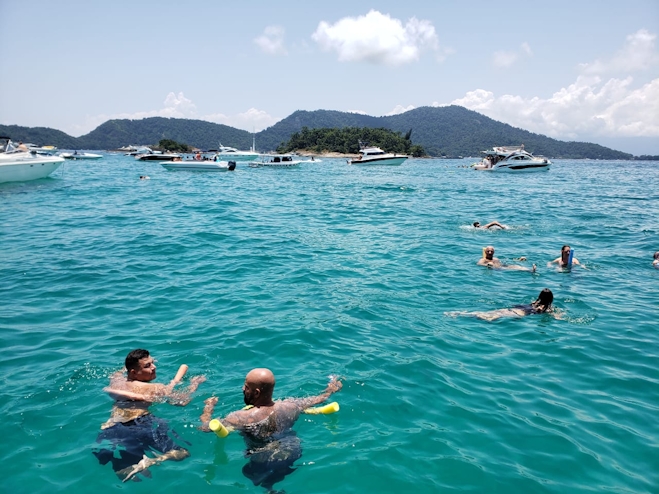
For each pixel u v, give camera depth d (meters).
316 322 7.27
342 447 4.25
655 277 10.42
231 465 3.99
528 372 5.82
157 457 4.07
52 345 6.28
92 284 9.12
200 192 28.97
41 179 31.91
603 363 6.10
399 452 4.19
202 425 4.49
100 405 4.83
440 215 20.00
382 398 5.10
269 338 6.59
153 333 6.73
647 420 4.78
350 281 9.66
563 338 6.93
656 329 7.33
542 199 27.58
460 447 4.29
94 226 15.77
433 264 11.23
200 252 12.08
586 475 3.93
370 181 43.12
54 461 4.00
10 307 7.75
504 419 4.75
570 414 4.87
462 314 7.89
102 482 3.77
